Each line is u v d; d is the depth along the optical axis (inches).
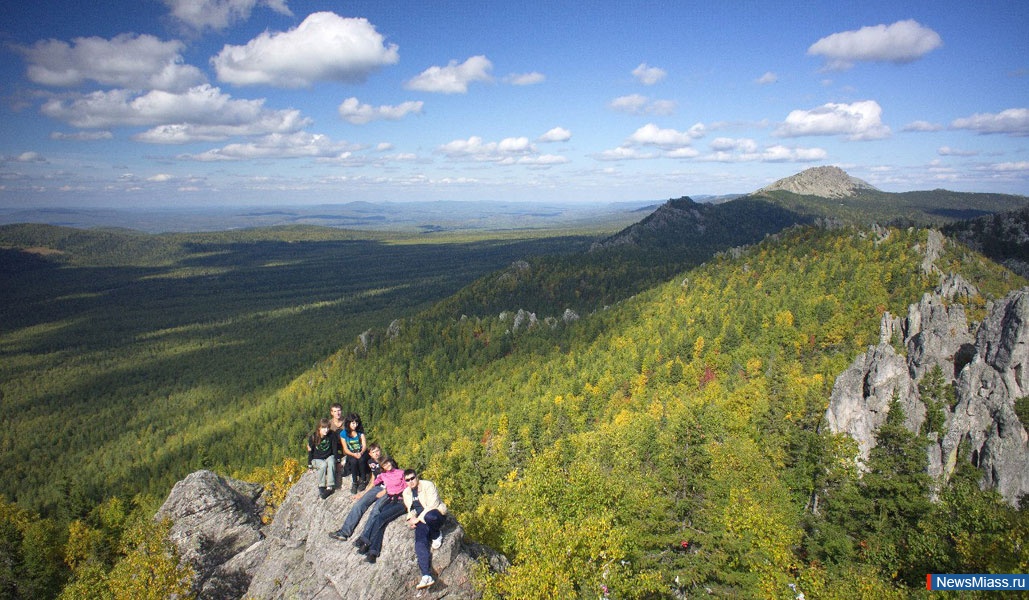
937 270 5979.3
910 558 1739.7
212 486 1444.4
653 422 3580.2
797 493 2482.8
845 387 2982.3
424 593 968.3
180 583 1194.0
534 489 1833.2
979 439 2583.7
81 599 1256.2
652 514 1754.4
